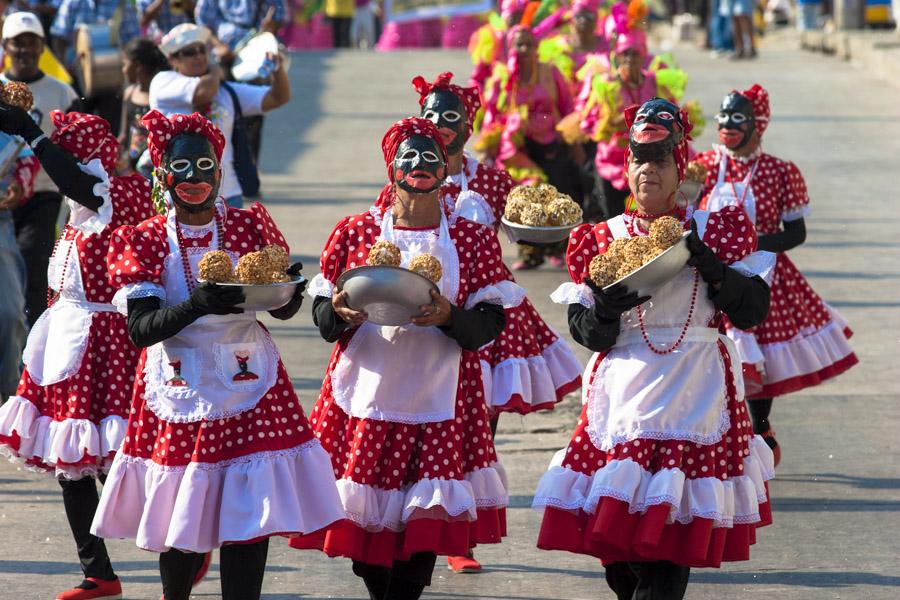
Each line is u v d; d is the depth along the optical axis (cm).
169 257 1345
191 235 1357
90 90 3164
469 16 8894
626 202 3022
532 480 1945
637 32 3006
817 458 2036
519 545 1731
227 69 3709
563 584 1606
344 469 1395
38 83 2202
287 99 2350
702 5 8212
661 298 1325
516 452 2070
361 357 1388
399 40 8906
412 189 1388
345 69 6862
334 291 1345
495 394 1658
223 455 1316
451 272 1390
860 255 3328
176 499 1308
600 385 1343
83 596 1538
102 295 1558
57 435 1525
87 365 1545
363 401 1377
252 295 1287
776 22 9950
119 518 1348
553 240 1664
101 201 1559
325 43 8712
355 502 1357
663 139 1331
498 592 1581
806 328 2016
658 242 1286
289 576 1638
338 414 1405
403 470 1372
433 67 6888
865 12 7988
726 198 2034
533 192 1689
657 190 1340
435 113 1672
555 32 3250
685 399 1316
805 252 3366
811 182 4212
